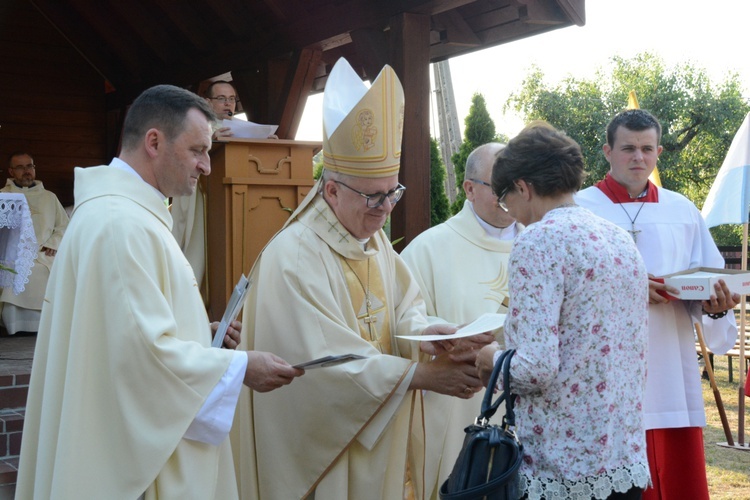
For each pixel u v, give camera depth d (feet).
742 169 18.93
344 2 20.72
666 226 11.84
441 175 37.65
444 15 19.69
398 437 9.85
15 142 33.53
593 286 7.03
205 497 7.87
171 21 29.27
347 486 9.55
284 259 9.53
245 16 25.17
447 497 6.98
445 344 9.30
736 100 64.39
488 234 11.64
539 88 67.82
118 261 7.50
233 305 8.27
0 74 33.32
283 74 24.36
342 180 9.43
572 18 17.40
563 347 7.09
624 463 7.14
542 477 7.09
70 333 7.57
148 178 8.13
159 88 8.16
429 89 18.60
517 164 7.56
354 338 9.35
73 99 34.40
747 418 22.90
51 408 7.59
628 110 11.94
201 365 7.63
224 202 14.48
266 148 14.75
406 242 18.31
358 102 9.16
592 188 12.21
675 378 11.46
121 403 7.42
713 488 16.33
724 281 10.61
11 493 12.87
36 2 33.12
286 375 8.09
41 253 24.53
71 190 34.30
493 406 7.11
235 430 10.05
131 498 7.39
